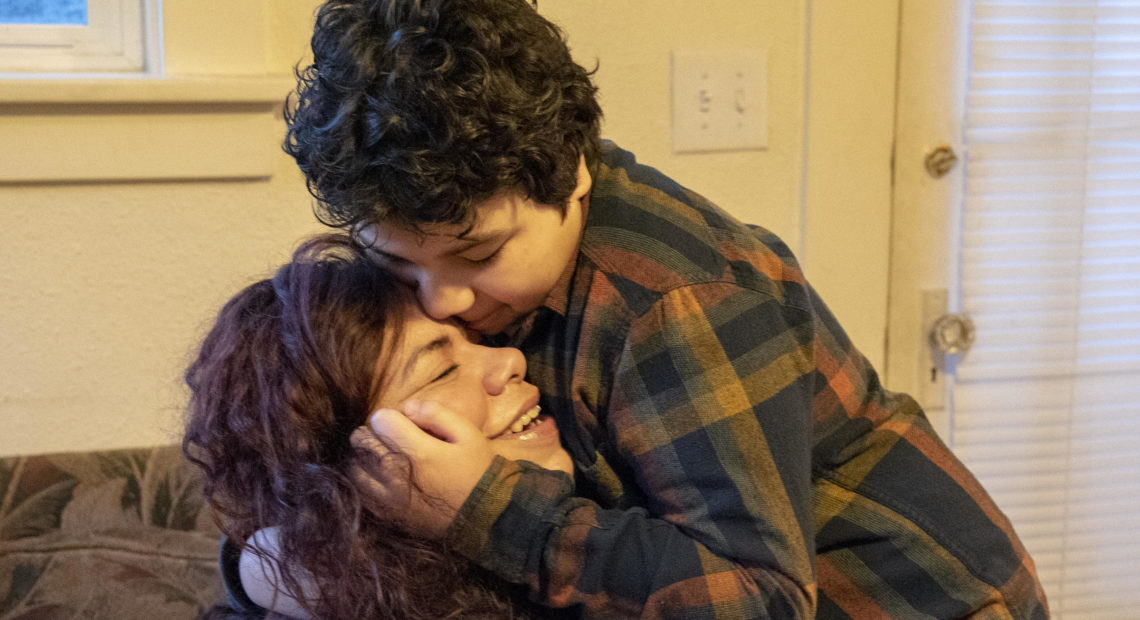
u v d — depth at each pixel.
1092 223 1.42
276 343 0.72
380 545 0.69
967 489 0.89
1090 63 1.38
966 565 0.83
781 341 0.73
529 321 0.75
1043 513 1.49
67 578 1.09
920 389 1.41
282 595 0.75
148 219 1.13
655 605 0.67
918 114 1.33
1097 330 1.45
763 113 1.29
